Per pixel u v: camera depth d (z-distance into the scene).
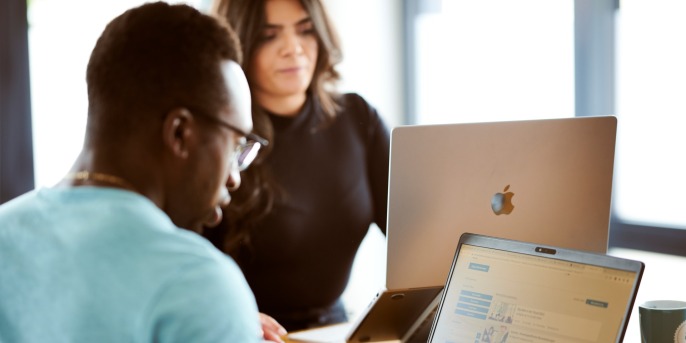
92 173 1.03
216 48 1.07
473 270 1.52
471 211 1.68
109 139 1.04
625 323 1.27
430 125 1.63
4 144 3.24
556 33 3.30
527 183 1.71
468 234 1.56
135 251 0.95
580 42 3.16
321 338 1.86
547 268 1.41
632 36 3.08
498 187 1.69
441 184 1.65
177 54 1.03
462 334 1.47
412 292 1.69
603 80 3.14
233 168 1.19
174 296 0.93
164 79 1.02
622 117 3.14
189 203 1.08
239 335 0.94
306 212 2.32
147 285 0.93
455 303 1.51
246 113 1.12
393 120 4.03
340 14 3.83
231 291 0.95
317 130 2.37
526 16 3.44
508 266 1.47
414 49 4.02
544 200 1.73
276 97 2.33
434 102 3.96
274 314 2.34
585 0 3.12
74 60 3.35
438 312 1.53
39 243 0.99
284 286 2.34
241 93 1.10
